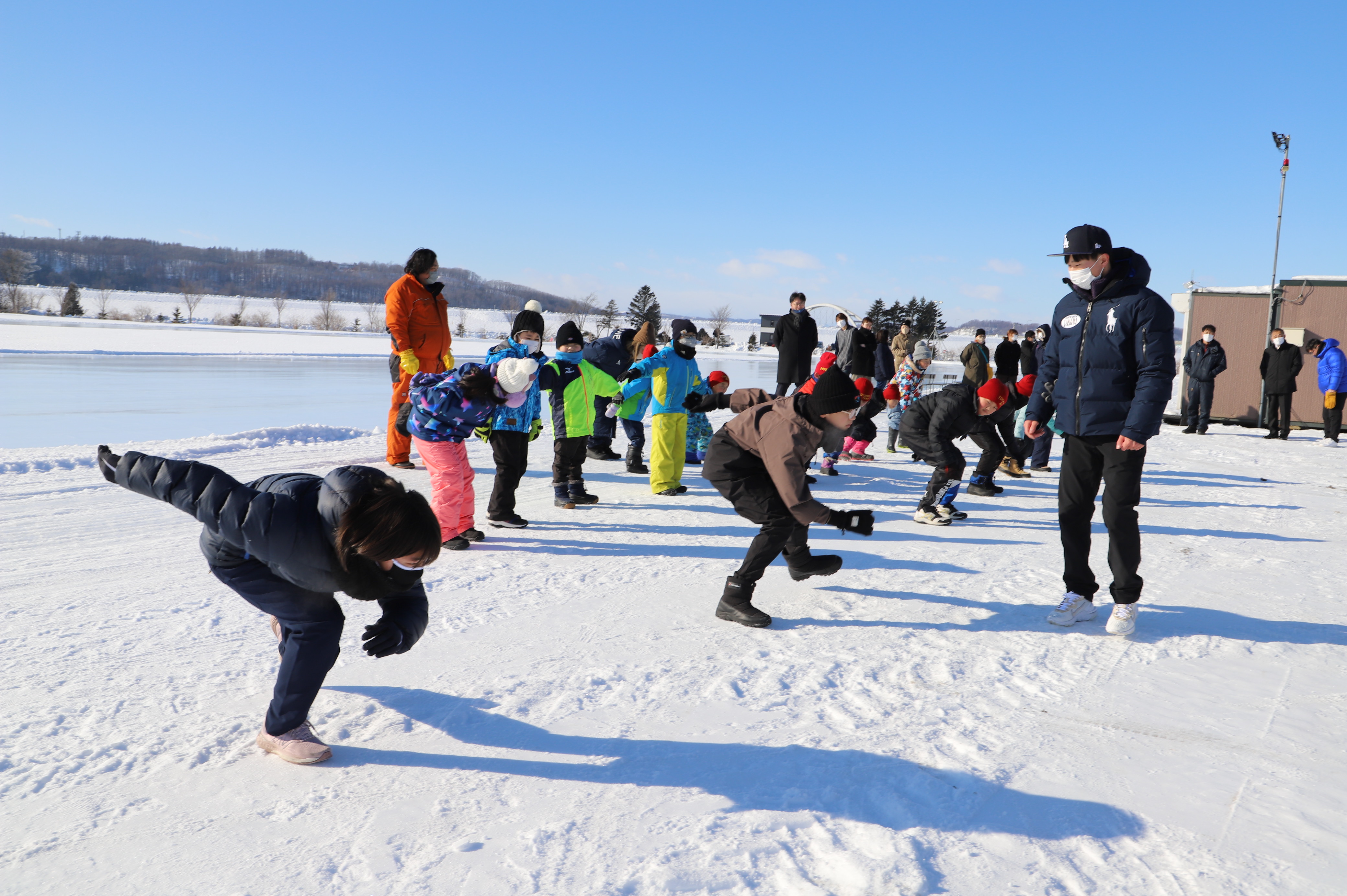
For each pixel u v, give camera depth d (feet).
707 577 15.06
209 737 8.34
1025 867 6.47
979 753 8.39
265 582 7.46
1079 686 10.32
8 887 5.93
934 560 16.75
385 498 6.64
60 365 69.72
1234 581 15.72
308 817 6.95
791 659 10.96
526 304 18.30
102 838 6.59
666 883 6.11
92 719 8.67
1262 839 6.96
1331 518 22.52
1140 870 6.48
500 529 18.37
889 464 31.60
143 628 11.45
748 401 13.97
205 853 6.41
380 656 7.59
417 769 7.81
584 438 21.08
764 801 7.36
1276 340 43.37
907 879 6.21
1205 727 9.20
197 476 6.82
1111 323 11.84
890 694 9.89
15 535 16.29
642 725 8.86
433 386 15.81
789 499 11.46
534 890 6.00
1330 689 10.43
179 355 92.32
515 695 9.53
